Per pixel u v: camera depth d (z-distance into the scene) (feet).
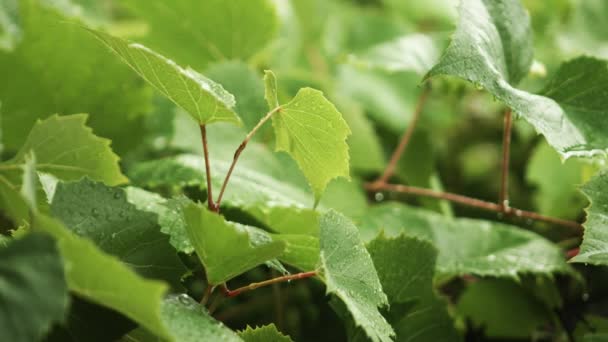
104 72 2.63
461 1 2.25
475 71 2.19
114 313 2.01
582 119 2.29
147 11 2.95
